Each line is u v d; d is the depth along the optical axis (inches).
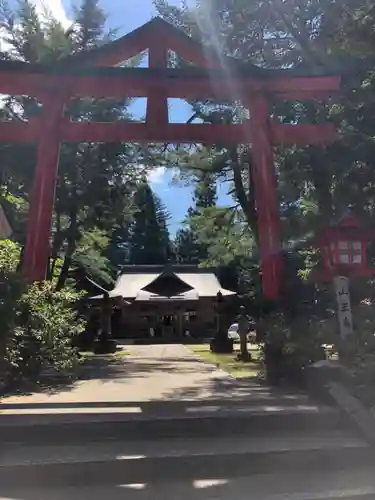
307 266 385.1
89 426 237.1
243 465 210.8
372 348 291.3
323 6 390.3
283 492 189.5
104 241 869.2
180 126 364.5
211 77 347.3
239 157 620.4
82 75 339.0
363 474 209.9
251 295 555.8
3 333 319.3
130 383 448.1
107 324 1059.3
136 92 358.9
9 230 672.4
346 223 312.8
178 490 191.0
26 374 408.5
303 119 464.8
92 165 673.6
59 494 187.6
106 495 186.2
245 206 593.9
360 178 337.7
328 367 284.7
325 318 369.1
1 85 343.6
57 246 716.7
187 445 224.7
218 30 487.8
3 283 324.5
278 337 387.2
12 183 673.0
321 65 372.2
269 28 463.2
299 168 421.4
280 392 347.9
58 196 677.3
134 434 239.0
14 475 196.5
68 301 549.0
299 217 406.3
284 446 221.9
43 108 352.5
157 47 364.5
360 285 328.8
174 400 314.2
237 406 278.1
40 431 233.6
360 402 256.7
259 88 352.8
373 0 336.5
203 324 1664.6
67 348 484.1
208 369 605.0
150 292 1637.6
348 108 343.6
